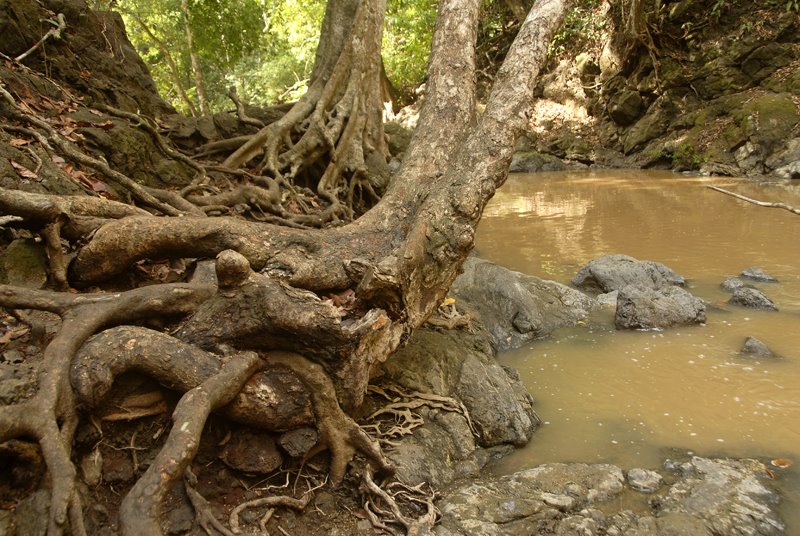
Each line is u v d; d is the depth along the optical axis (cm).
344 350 335
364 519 327
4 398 273
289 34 2514
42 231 372
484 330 614
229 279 331
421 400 432
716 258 892
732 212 1214
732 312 677
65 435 276
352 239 468
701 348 584
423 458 379
